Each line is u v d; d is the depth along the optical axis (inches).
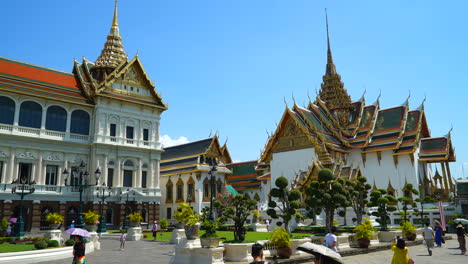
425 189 2391.7
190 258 704.4
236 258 733.9
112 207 2026.3
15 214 1777.8
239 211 841.5
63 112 1993.1
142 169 2210.9
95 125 2054.6
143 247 1155.9
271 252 798.5
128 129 2202.3
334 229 865.5
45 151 1893.5
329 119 2787.9
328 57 3075.8
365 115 2748.5
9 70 1892.2
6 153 1776.6
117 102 2158.0
